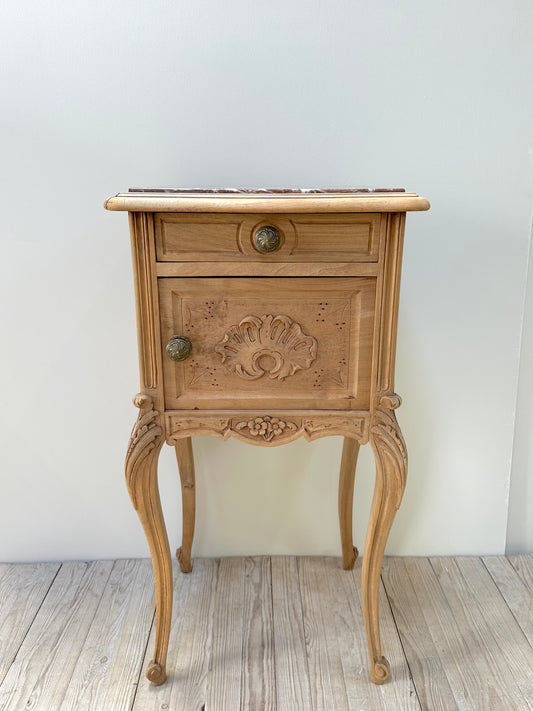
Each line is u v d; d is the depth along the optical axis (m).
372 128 1.22
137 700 1.09
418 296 1.31
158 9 1.14
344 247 0.94
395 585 1.39
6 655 1.18
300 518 1.46
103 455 1.41
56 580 1.40
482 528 1.48
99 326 1.32
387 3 1.14
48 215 1.25
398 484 1.03
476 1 1.14
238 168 1.24
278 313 0.97
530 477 1.48
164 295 0.96
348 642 1.22
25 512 1.44
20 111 1.19
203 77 1.18
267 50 1.17
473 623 1.27
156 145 1.22
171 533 1.46
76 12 1.14
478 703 1.08
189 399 1.01
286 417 1.02
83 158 1.22
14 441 1.39
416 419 1.40
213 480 1.42
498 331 1.34
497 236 1.28
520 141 1.22
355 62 1.18
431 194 1.25
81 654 1.19
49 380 1.35
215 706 1.08
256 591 1.36
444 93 1.20
